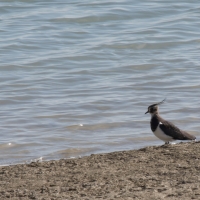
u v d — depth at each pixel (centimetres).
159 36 2714
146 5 3153
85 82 2139
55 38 2694
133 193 927
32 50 2550
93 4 3170
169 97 1938
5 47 2558
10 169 1129
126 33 2767
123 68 2309
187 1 3228
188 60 2386
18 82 2131
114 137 1548
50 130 1619
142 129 1614
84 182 1009
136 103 1880
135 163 1112
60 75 2219
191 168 1056
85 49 2544
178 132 1287
